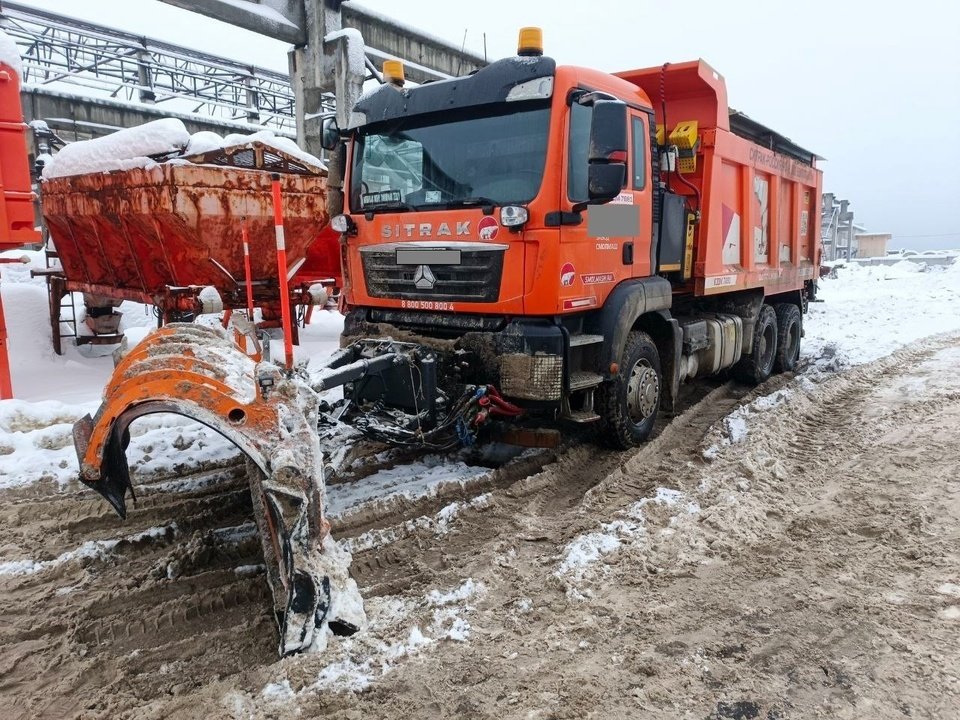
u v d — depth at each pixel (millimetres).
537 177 4648
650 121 5773
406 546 4078
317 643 2908
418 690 2822
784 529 4332
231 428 3004
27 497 4844
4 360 7094
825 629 3230
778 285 8891
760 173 8055
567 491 5020
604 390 5512
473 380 4941
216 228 7891
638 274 5730
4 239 6527
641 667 2947
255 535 4250
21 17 16656
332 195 5898
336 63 12609
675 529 4293
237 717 2670
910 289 21062
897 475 5160
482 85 4844
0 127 6418
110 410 3094
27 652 3117
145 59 20016
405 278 5250
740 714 2680
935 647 3074
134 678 2934
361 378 4871
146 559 3980
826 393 7770
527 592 3578
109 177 8141
